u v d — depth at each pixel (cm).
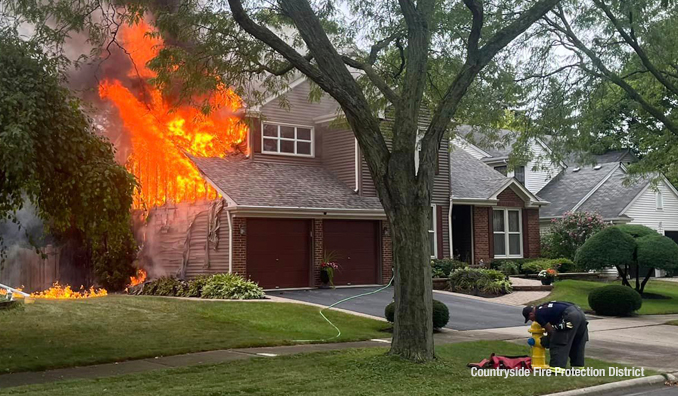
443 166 2747
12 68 1045
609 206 3328
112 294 2284
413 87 1096
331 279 2248
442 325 1581
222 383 897
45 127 1029
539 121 1936
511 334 1544
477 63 1109
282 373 971
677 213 3541
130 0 1373
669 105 2183
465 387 889
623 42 1855
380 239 2439
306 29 1094
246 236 2136
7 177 1010
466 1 1109
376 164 1081
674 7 1720
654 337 1536
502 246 3006
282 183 2312
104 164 1090
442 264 2550
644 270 3362
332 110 2542
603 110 2006
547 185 3734
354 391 852
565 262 2927
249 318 1594
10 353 1134
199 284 2038
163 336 1349
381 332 1532
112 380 931
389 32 1514
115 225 1130
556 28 1809
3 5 1260
